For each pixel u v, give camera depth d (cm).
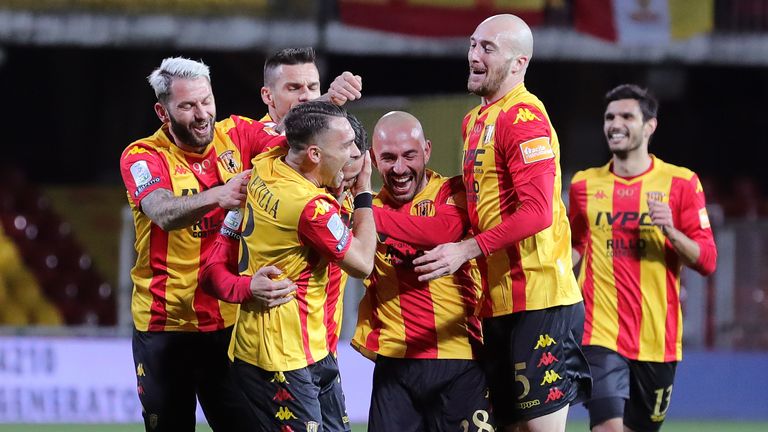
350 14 4681
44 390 3631
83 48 5894
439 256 1750
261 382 1703
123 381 3700
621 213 2398
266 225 1677
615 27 4850
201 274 1759
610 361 2353
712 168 6384
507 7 4775
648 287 2383
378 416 1972
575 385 1945
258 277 1652
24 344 3638
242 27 4628
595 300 2394
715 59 4928
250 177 1728
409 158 1939
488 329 1933
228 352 1777
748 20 4962
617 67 5844
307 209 1650
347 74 1867
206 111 1856
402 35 4709
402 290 1947
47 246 4756
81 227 4909
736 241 3925
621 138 2411
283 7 4656
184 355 1964
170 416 1978
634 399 2423
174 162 1909
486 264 1905
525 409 1902
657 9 4894
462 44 4738
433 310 1936
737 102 6394
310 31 4662
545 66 5800
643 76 5947
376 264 1961
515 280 1881
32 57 5922
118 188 5106
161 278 1936
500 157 1847
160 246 1925
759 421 3900
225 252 1761
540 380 1889
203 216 1797
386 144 1941
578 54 4828
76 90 5969
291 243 1672
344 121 1689
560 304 1894
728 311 3950
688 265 2361
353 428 3553
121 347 3709
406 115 1972
